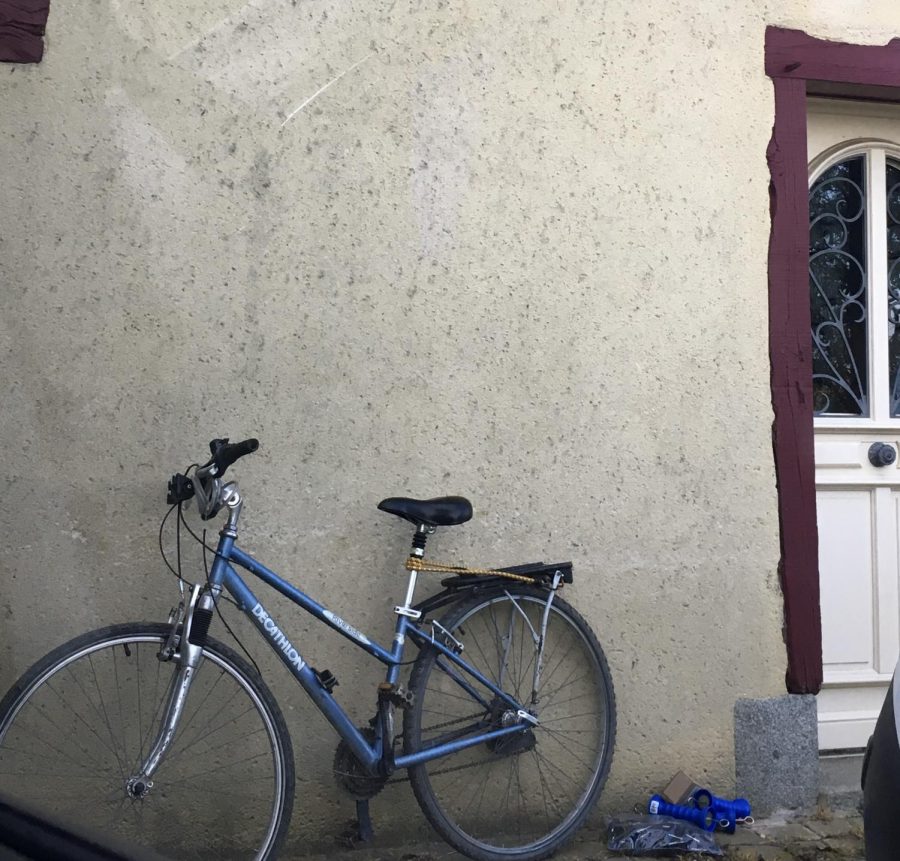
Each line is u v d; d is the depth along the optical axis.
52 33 2.82
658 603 3.20
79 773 2.75
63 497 2.81
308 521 2.96
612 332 3.19
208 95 2.91
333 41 3.00
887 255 3.70
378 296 3.02
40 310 2.81
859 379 3.66
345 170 3.00
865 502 3.62
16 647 2.77
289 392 2.95
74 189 2.83
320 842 2.94
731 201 3.29
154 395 2.87
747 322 3.29
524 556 3.11
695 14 3.28
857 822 3.18
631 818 3.08
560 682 3.13
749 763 3.23
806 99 3.51
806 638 3.28
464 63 3.09
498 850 2.87
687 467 3.23
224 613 2.90
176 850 2.81
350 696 2.96
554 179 3.15
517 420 3.11
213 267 2.91
